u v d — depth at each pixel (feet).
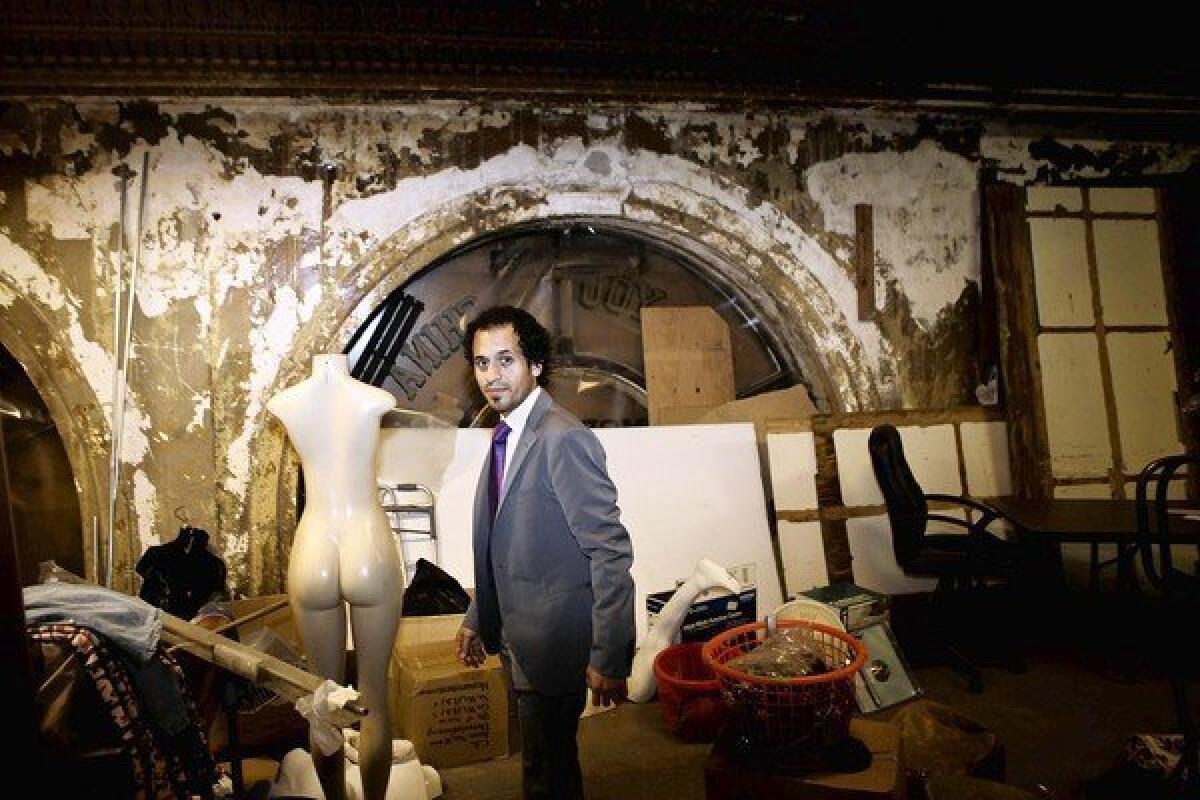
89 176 11.80
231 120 12.34
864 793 5.53
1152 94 14.52
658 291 15.07
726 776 6.00
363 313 12.74
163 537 11.86
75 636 4.86
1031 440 15.02
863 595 11.79
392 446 12.82
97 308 11.75
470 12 10.90
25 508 12.46
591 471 6.41
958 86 13.92
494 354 6.97
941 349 15.46
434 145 13.07
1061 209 15.85
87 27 10.32
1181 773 8.02
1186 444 15.89
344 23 10.77
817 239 14.83
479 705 9.70
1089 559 15.37
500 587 6.74
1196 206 16.46
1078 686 11.62
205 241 12.17
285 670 5.37
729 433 14.10
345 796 7.15
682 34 11.84
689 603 11.30
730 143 14.43
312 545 7.31
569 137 13.65
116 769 4.84
